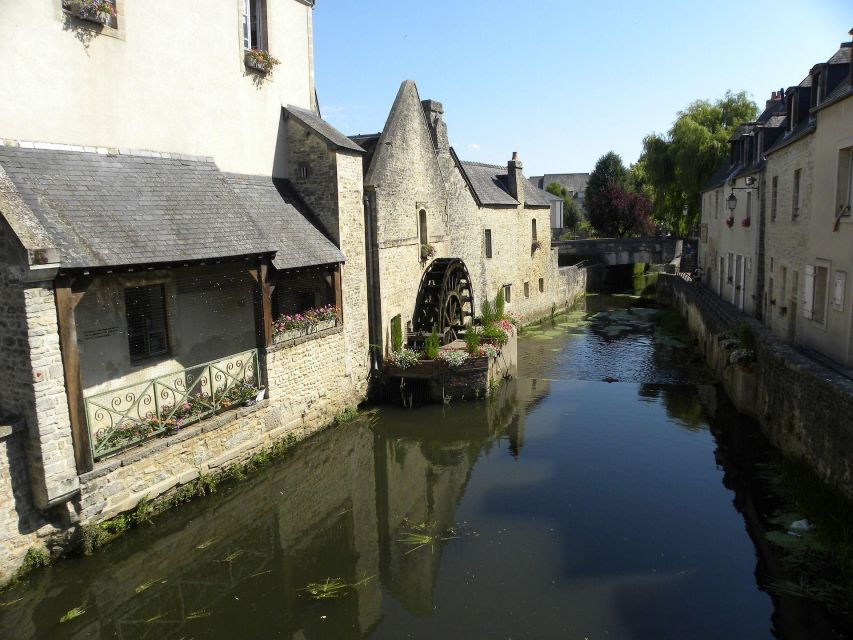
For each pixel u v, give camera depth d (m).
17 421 7.22
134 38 9.78
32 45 8.38
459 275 18.20
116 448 8.36
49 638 6.59
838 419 8.30
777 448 10.93
